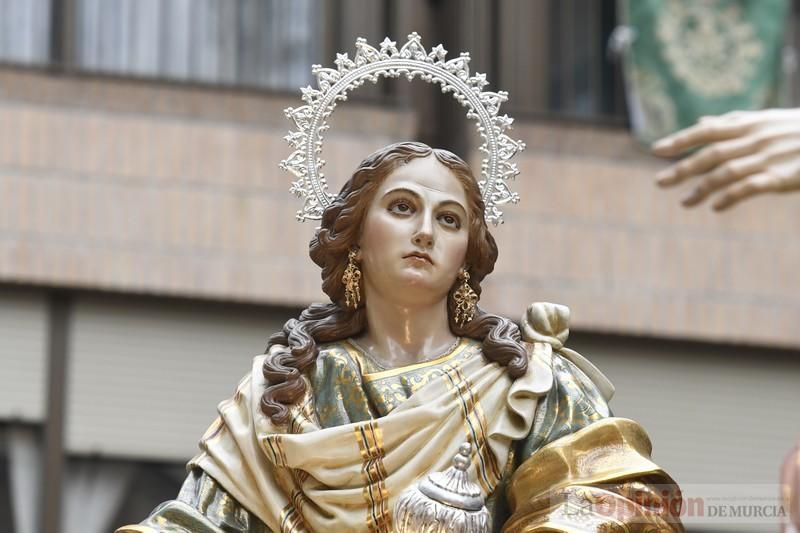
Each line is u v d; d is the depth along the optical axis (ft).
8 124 84.38
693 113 85.97
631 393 87.81
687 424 88.02
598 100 89.20
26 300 83.66
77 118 84.84
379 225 30.86
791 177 46.03
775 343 88.43
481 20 88.58
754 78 86.12
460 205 30.99
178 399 84.02
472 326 31.24
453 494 28.48
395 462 29.37
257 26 87.04
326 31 87.51
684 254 88.28
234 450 30.37
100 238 84.17
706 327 88.07
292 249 85.05
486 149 32.12
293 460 29.48
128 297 84.33
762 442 88.48
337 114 85.56
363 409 30.42
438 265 30.78
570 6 89.35
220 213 84.99
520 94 88.74
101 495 83.05
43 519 82.33
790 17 90.63
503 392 30.32
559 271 87.10
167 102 85.66
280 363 30.63
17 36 85.51
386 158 31.01
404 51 32.35
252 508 29.96
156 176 84.99
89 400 83.51
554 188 87.76
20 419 83.05
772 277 88.63
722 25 86.38
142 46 86.22
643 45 86.38
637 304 87.51
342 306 31.40
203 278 84.43
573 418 30.32
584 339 87.81
